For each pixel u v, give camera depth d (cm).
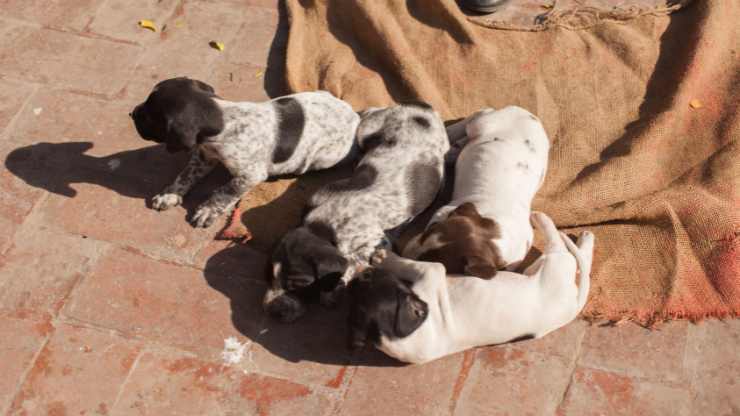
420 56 230
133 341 197
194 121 197
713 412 192
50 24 235
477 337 191
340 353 197
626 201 208
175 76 228
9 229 208
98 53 231
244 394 194
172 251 206
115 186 213
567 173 215
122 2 239
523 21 236
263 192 211
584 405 193
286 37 234
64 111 222
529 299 191
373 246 201
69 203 211
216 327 199
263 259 205
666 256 203
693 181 211
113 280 203
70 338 198
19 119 221
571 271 195
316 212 201
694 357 196
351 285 192
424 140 207
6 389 193
